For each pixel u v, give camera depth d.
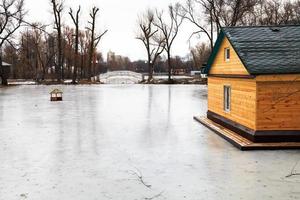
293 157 9.99
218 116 15.17
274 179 8.12
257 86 11.23
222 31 13.76
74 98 27.55
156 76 72.25
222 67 14.70
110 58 100.81
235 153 10.52
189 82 48.78
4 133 13.61
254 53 11.95
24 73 69.44
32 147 11.33
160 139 12.56
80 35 62.78
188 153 10.55
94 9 52.44
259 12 46.69
